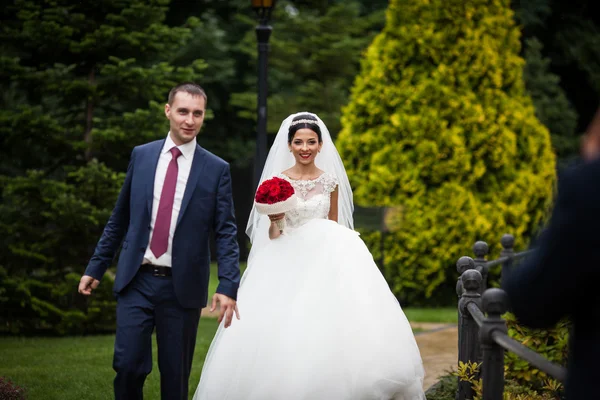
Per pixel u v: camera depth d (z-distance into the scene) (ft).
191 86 15.11
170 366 14.47
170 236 14.61
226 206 15.08
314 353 14.99
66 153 33.30
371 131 40.06
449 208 38.37
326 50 69.00
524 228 40.01
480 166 38.99
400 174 38.91
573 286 6.67
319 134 17.95
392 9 40.73
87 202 30.96
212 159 15.20
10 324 31.65
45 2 32.48
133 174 15.07
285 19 70.59
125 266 14.47
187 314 14.62
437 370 22.44
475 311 12.59
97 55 33.06
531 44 68.08
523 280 6.88
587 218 6.61
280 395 14.85
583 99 77.97
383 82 40.19
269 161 18.69
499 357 10.07
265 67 28.35
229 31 77.41
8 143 32.50
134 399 14.38
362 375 14.88
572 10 75.66
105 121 32.91
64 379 21.38
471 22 39.63
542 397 16.39
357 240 17.02
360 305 15.69
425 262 38.75
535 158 40.73
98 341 29.48
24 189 30.94
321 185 17.72
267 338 15.49
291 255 16.66
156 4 34.19
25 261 31.71
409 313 36.47
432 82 39.06
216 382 15.70
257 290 16.46
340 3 72.59
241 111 71.51
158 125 32.73
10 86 45.75
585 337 6.89
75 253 31.91
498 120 39.50
